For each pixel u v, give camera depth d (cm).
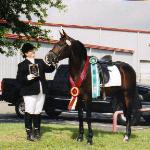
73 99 1134
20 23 1742
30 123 1138
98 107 1859
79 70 1130
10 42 1725
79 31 5391
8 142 1109
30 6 1730
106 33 5556
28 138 1140
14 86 2136
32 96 1119
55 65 1138
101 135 1280
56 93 2014
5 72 3725
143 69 5759
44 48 3888
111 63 1268
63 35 1120
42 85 1124
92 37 5475
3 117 2191
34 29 1753
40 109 1140
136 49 5716
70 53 1123
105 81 1205
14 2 1716
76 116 2234
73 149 1067
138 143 1185
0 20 1733
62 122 1941
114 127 1411
